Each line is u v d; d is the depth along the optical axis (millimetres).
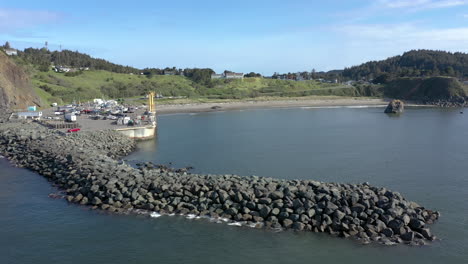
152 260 29625
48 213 38875
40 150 63312
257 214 36062
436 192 46562
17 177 52469
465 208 40688
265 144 83812
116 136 81125
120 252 30828
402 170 58156
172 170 57719
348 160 65750
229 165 62625
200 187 40562
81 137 75438
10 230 34875
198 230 34375
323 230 33500
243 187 39750
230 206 37531
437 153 72062
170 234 33781
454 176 54312
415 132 103688
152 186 42000
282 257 29766
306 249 30844
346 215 34156
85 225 35844
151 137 92312
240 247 31344
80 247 31719
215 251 30766
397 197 37562
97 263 29266
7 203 41844
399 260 29250
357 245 31297
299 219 34719
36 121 102500
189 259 29719
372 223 33375
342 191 37344
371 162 64062
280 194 37312
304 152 73562
